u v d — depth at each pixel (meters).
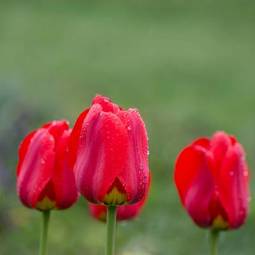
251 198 10.59
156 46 32.56
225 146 4.21
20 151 4.00
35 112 13.23
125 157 3.47
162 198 11.53
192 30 36.06
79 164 3.52
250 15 38.41
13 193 10.20
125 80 26.50
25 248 9.03
